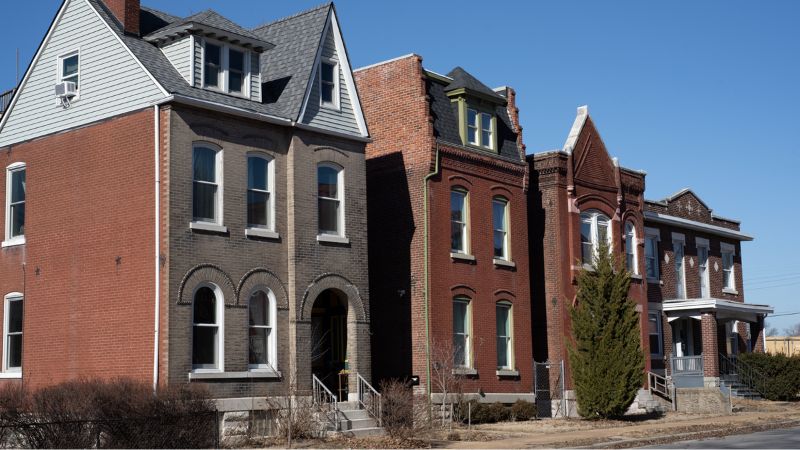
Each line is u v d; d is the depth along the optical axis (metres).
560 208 36.56
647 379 39.47
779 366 43.62
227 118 26.14
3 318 28.44
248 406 25.23
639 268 40.66
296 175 27.41
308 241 27.50
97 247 26.00
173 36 26.53
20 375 27.39
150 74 25.33
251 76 27.62
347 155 29.16
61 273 26.88
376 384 32.06
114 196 25.80
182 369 23.98
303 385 26.69
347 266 28.61
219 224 25.52
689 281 47.84
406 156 32.53
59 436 20.25
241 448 23.02
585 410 32.44
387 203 32.75
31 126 28.77
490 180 34.47
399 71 33.22
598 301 32.53
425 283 31.27
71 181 27.14
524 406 33.22
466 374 31.95
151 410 21.39
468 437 26.69
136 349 24.42
